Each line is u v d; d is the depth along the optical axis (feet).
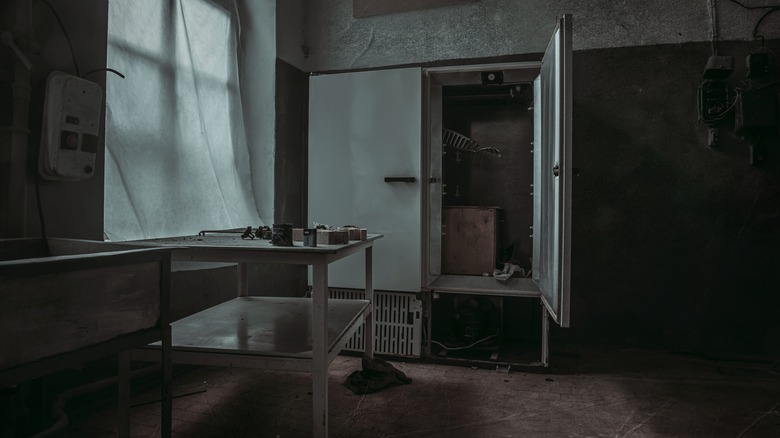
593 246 10.61
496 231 10.96
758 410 7.31
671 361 9.71
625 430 6.60
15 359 3.14
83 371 6.79
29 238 5.34
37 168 5.81
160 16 8.12
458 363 9.46
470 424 6.74
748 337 9.96
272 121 10.36
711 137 9.92
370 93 9.93
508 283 9.97
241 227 9.82
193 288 8.42
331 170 10.17
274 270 10.50
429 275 10.55
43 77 5.91
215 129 9.57
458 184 12.22
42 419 5.46
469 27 10.84
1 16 5.43
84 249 5.13
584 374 8.96
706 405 7.50
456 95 11.33
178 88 8.54
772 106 9.42
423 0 11.10
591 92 10.53
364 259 9.92
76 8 6.37
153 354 5.80
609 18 10.39
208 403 7.36
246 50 10.46
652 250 10.33
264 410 7.12
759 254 9.87
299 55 11.45
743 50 9.85
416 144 9.67
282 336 6.34
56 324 3.40
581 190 10.63
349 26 11.54
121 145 7.38
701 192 10.09
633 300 10.44
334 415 6.99
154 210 7.91
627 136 10.39
